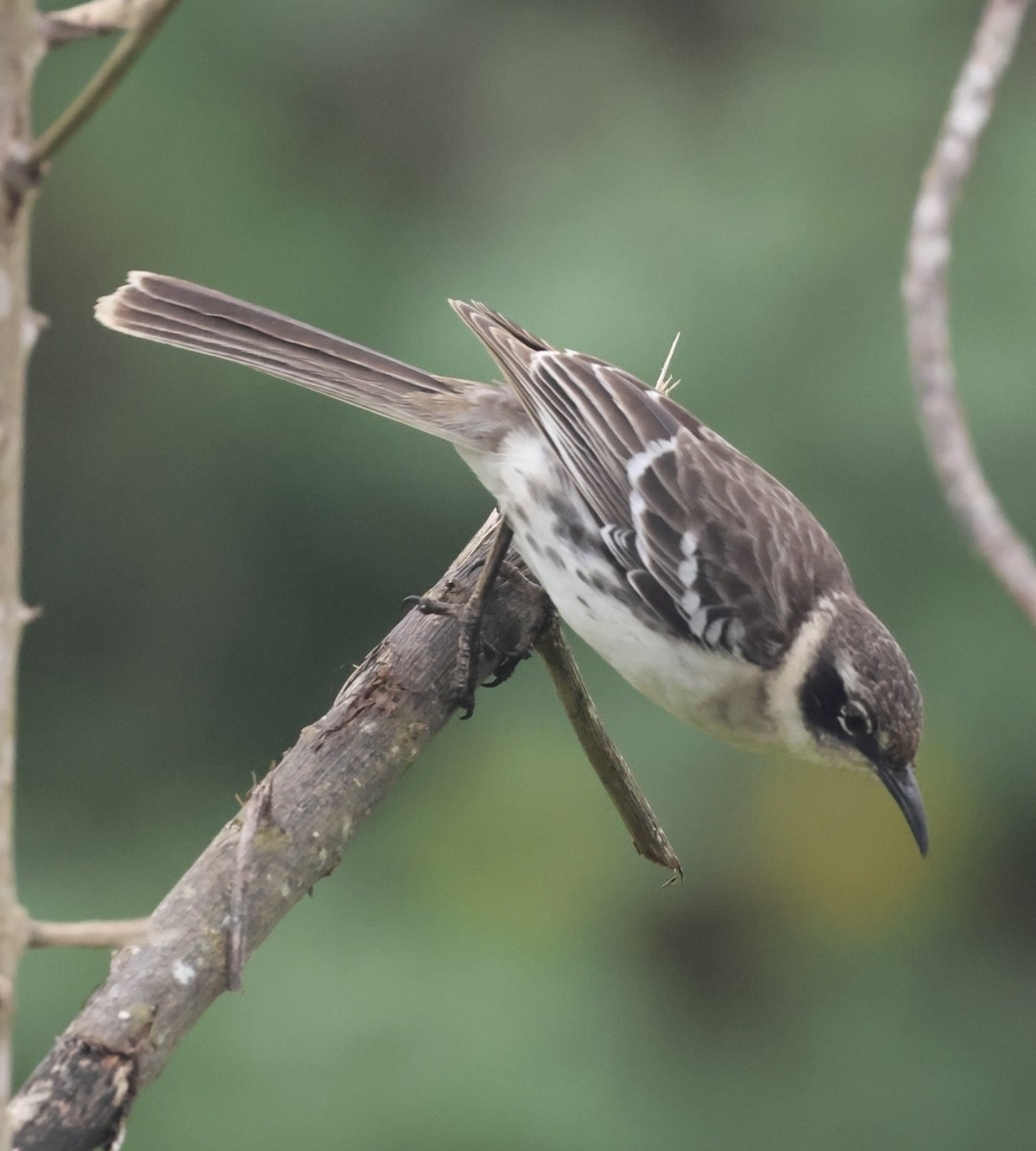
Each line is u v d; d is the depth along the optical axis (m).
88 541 12.95
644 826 7.43
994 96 3.23
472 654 6.74
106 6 3.64
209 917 5.67
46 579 13.03
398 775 6.29
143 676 13.10
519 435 8.45
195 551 12.90
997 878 12.47
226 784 13.05
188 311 8.84
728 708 8.20
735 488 8.29
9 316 3.63
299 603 12.93
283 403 12.41
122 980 5.48
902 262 11.34
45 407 12.91
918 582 11.12
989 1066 12.16
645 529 8.06
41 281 12.87
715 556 8.05
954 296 11.21
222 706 13.12
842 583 8.18
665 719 11.80
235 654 13.06
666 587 8.01
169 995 5.49
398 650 6.63
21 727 13.02
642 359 11.17
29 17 3.58
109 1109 5.29
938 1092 12.13
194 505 12.78
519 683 12.63
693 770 11.77
